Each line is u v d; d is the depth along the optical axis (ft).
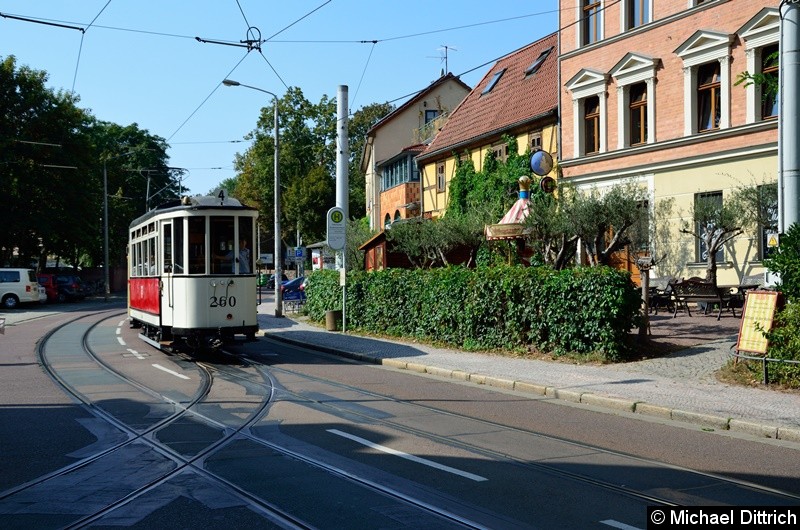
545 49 113.80
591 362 48.93
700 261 77.56
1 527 19.56
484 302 57.00
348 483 23.16
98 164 201.26
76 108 175.83
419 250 83.05
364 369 52.80
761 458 26.45
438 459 26.16
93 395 41.34
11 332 85.51
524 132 103.45
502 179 106.32
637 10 86.07
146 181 253.24
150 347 67.21
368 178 202.39
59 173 169.58
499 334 56.34
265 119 230.48
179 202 59.67
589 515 19.90
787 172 39.88
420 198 139.13
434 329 63.67
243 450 27.91
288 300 116.37
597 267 49.60
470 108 126.41
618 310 47.88
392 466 25.20
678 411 33.53
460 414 35.22
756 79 45.34
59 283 171.94
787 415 32.04
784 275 39.65
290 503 21.15
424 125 176.35
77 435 30.99
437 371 49.34
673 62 80.38
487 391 42.47
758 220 65.67
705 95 78.28
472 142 113.70
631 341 50.21
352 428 31.76
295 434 30.63
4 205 161.58
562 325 51.06
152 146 259.39
